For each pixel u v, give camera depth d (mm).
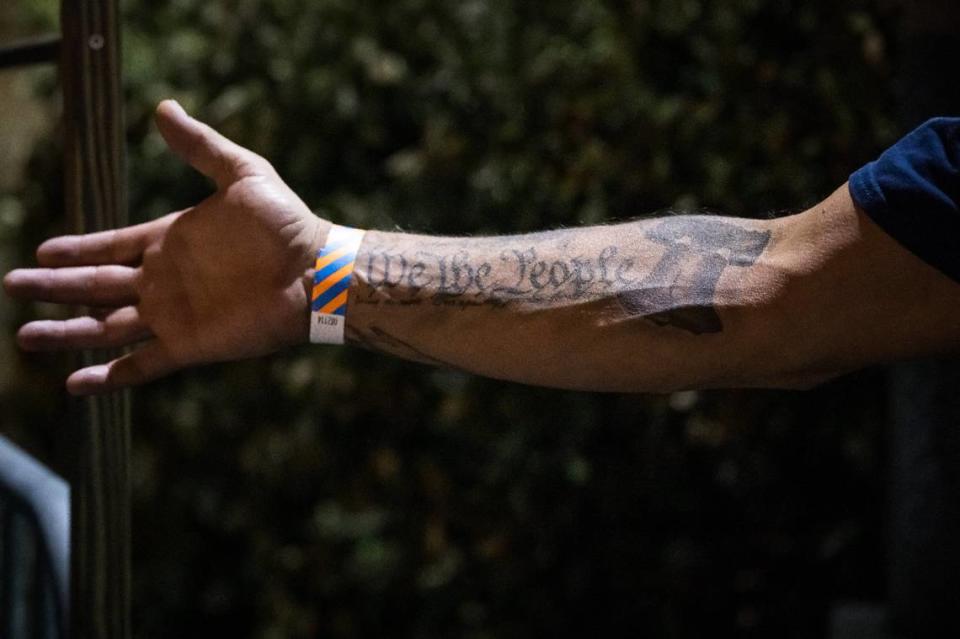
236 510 4172
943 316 1300
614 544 3838
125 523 1557
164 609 4262
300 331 1462
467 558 3980
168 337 1459
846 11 3492
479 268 1446
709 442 3709
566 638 3914
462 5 3832
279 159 4023
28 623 1929
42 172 4270
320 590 4133
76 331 1459
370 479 4043
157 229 1472
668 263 1413
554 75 3707
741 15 3580
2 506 1973
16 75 4609
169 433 4168
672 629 3795
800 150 3551
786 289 1347
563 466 3803
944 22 2748
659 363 1392
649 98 3639
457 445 3973
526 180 3760
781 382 1413
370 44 3906
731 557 3797
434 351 1450
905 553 2924
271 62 3994
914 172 1278
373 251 1457
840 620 3127
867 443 3631
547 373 1426
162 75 4051
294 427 4051
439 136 3844
